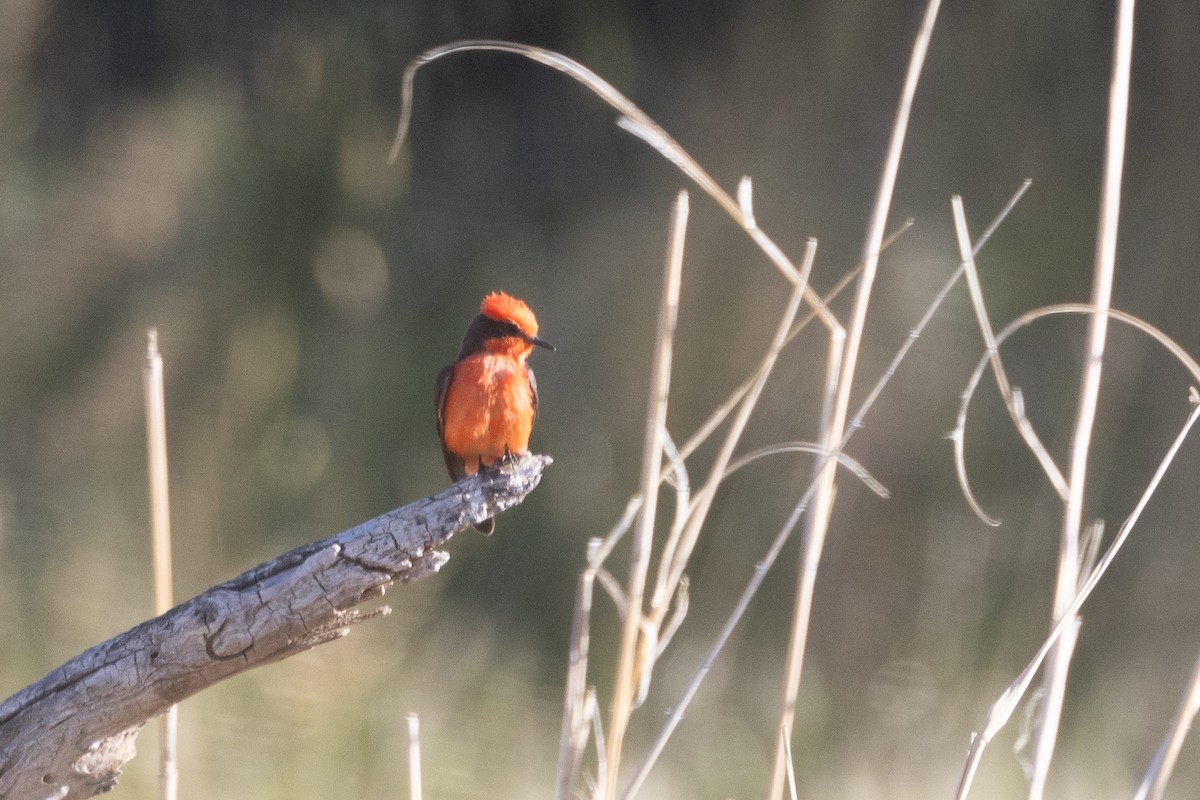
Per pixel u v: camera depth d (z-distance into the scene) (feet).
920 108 51.93
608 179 54.60
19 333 47.93
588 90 56.08
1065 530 20.70
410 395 47.91
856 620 40.50
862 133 51.78
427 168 54.70
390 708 36.01
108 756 16.37
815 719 38.09
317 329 49.19
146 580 39.88
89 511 42.09
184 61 55.06
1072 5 52.34
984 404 44.60
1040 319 46.73
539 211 54.24
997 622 40.91
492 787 35.04
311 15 55.88
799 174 50.90
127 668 16.02
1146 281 47.85
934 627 40.42
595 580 41.22
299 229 51.78
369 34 56.24
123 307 49.11
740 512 41.78
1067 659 20.44
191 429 45.27
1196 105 50.78
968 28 53.01
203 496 42.78
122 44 55.42
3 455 44.14
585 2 56.80
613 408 45.19
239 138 53.16
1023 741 20.38
